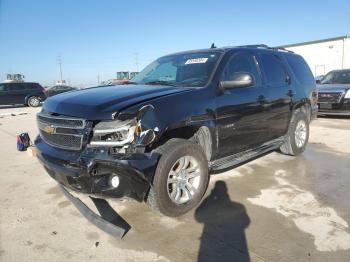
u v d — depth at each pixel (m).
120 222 3.33
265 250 2.82
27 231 3.19
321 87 10.42
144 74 4.86
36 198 4.00
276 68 5.19
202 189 3.60
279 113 5.05
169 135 3.44
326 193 4.04
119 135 2.95
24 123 11.41
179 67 4.41
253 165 5.22
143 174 2.96
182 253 2.80
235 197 3.93
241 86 3.84
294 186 4.29
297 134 5.63
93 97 3.38
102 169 2.94
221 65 4.09
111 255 2.78
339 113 9.88
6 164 5.53
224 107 3.88
